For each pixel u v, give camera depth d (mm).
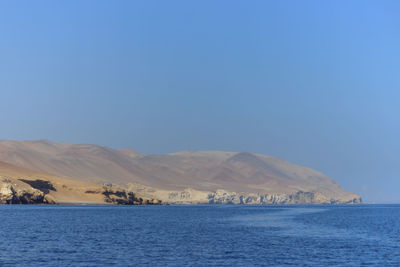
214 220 134000
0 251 61594
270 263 55156
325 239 79062
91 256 58625
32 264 53125
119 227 100750
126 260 56250
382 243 73812
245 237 81688
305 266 53500
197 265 53750
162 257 58688
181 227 103750
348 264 54719
